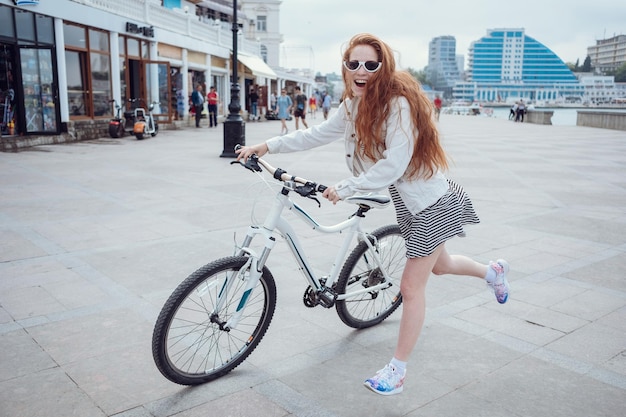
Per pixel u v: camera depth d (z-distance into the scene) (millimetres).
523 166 11648
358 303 3545
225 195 7727
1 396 2678
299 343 3363
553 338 3455
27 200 7184
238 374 2979
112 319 3586
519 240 5699
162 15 21359
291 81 50500
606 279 4547
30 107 14297
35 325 3473
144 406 2639
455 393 2818
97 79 16906
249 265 2875
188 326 2850
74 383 2816
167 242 5355
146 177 9273
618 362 3152
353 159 2879
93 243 5277
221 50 28375
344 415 2613
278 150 3031
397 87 2574
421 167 2678
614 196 8266
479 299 4102
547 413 2639
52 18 14508
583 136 21906
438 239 2717
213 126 24078
